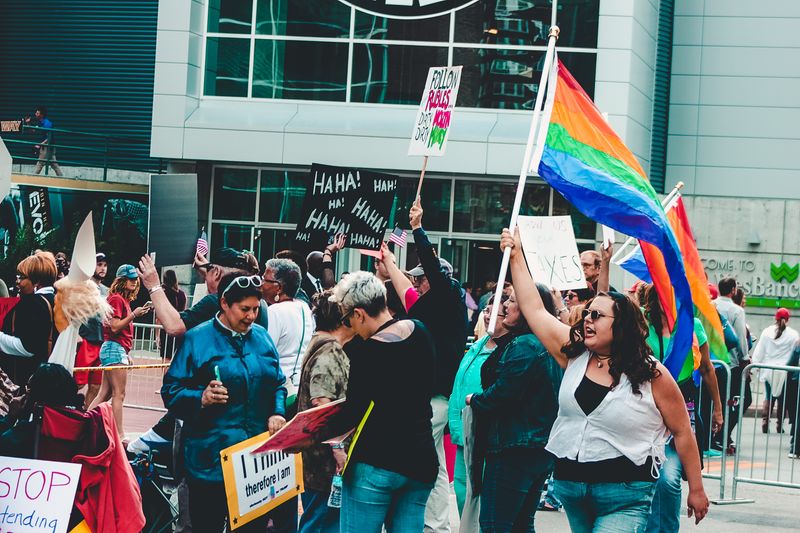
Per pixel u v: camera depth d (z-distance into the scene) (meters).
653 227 7.27
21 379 8.41
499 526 7.33
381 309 6.46
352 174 11.40
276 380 7.23
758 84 27.47
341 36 25.39
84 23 29.64
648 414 6.09
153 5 29.31
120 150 29.36
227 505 7.09
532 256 9.29
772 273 25.42
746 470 13.60
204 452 6.98
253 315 7.01
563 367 6.37
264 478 7.19
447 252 24.92
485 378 7.52
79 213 27.28
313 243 11.41
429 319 8.23
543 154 7.39
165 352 14.59
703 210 25.77
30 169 27.70
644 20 25.52
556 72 7.55
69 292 7.81
